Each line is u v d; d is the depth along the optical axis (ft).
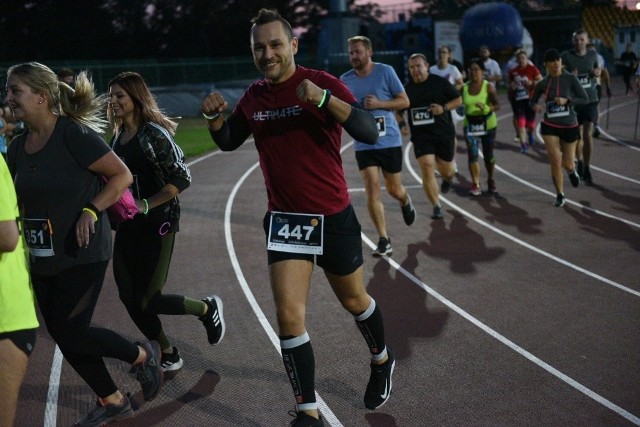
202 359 17.63
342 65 126.62
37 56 141.90
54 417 14.90
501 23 112.27
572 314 20.21
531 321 19.76
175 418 14.62
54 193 12.80
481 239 28.94
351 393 15.57
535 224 31.17
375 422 14.25
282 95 12.92
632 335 18.51
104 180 13.51
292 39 12.96
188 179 15.46
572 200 35.81
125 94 15.42
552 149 33.99
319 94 12.07
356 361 17.30
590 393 15.23
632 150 51.90
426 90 31.27
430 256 26.68
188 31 153.38
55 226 12.87
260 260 26.99
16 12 137.18
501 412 14.49
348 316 20.57
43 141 12.91
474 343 18.28
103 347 13.60
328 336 19.03
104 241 13.32
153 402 15.33
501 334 18.85
